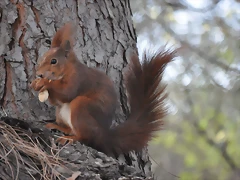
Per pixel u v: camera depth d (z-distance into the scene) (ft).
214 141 62.64
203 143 62.18
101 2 28.50
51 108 25.98
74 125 23.32
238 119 62.80
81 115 23.31
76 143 23.08
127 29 29.27
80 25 27.58
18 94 25.73
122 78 27.96
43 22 26.76
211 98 64.13
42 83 24.02
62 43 24.40
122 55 28.40
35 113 25.68
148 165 27.61
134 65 26.23
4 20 26.27
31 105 25.73
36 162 21.72
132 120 25.38
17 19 26.43
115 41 28.43
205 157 65.10
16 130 22.84
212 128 63.26
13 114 25.45
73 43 26.66
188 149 63.36
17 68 25.96
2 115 24.86
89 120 23.34
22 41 26.30
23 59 26.14
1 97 25.54
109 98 24.31
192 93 64.85
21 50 26.18
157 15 62.64
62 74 24.04
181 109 63.72
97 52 27.68
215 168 65.05
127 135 24.97
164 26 62.75
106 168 22.24
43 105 25.89
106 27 28.35
